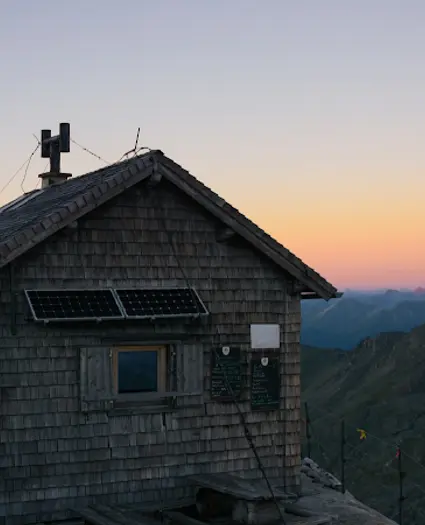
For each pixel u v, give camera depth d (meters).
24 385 14.38
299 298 16.59
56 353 14.59
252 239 15.80
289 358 16.44
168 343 15.38
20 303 14.37
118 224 15.16
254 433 16.06
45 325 14.52
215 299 15.83
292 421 16.38
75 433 14.69
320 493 17.52
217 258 15.91
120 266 15.12
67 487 14.59
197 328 15.66
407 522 44.25
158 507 15.03
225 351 15.85
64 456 14.60
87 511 14.30
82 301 14.57
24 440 14.35
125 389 15.26
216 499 15.42
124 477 14.99
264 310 16.23
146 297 15.07
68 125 20.08
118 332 15.03
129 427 15.09
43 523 14.38
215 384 15.74
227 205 15.52
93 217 14.97
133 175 14.73
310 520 14.62
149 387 15.48
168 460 15.34
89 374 14.72
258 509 14.61
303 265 16.12
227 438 15.82
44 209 15.77
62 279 14.68
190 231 15.72
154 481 15.20
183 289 15.46
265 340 16.20
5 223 16.77
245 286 16.09
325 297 16.45
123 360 15.29
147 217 15.39
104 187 14.49
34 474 14.38
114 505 14.77
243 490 14.38
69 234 14.76
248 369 16.06
